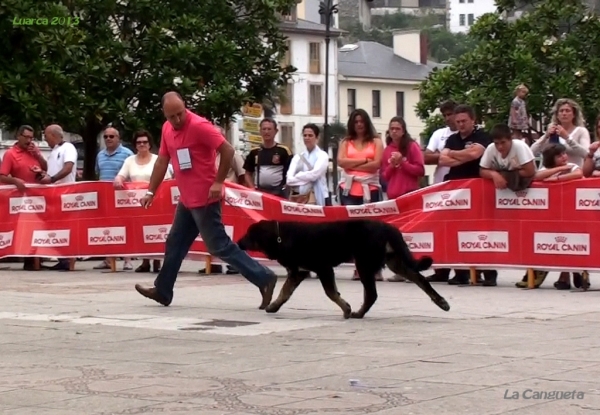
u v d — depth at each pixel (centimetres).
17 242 1602
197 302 1138
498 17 3516
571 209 1266
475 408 605
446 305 1014
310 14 7638
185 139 1063
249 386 677
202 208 1062
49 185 1586
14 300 1153
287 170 1489
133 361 776
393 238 993
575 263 1266
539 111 3331
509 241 1300
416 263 995
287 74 2894
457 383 675
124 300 1152
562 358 763
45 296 1192
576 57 3359
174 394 656
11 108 2150
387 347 821
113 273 1534
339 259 1000
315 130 1470
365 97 7862
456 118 1330
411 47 8269
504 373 706
